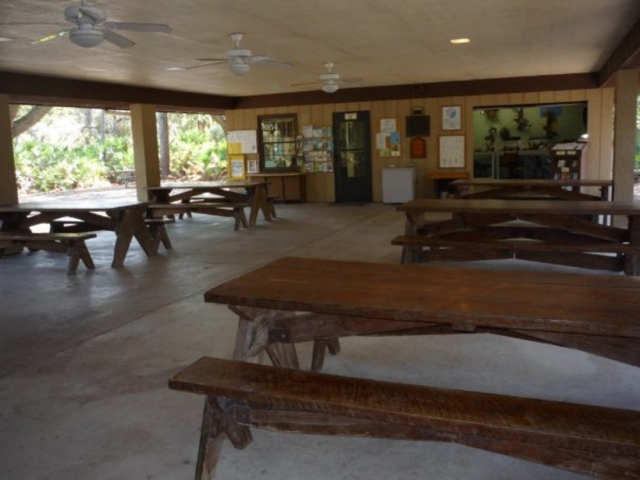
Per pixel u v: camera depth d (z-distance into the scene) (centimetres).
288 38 625
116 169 1928
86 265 594
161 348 349
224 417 203
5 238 602
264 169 1259
